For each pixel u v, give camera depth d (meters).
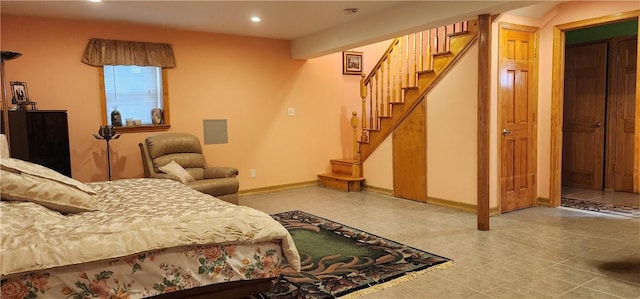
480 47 3.81
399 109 5.45
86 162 4.83
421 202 5.21
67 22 4.63
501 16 4.25
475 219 4.30
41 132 3.98
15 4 3.97
